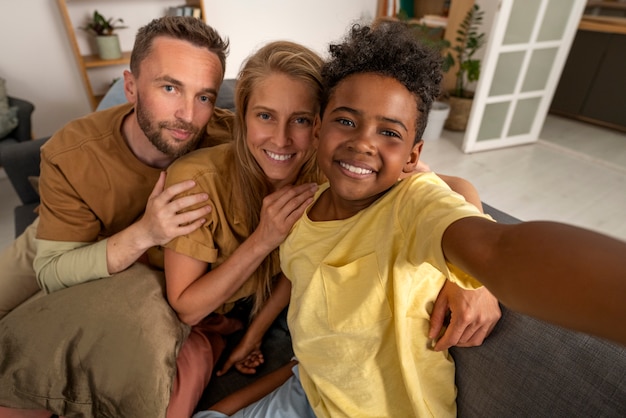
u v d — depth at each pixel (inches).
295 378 31.9
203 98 33.3
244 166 31.9
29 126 90.3
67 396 27.0
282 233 28.5
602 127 138.9
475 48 123.6
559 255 12.4
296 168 32.4
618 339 11.4
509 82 114.6
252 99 29.2
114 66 115.3
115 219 38.0
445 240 16.7
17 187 59.0
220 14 128.0
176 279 30.8
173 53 30.6
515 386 23.8
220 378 36.2
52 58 107.3
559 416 22.0
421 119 22.5
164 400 27.7
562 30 110.8
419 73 21.1
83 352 27.1
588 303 11.7
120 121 36.6
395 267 21.5
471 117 114.6
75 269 31.6
